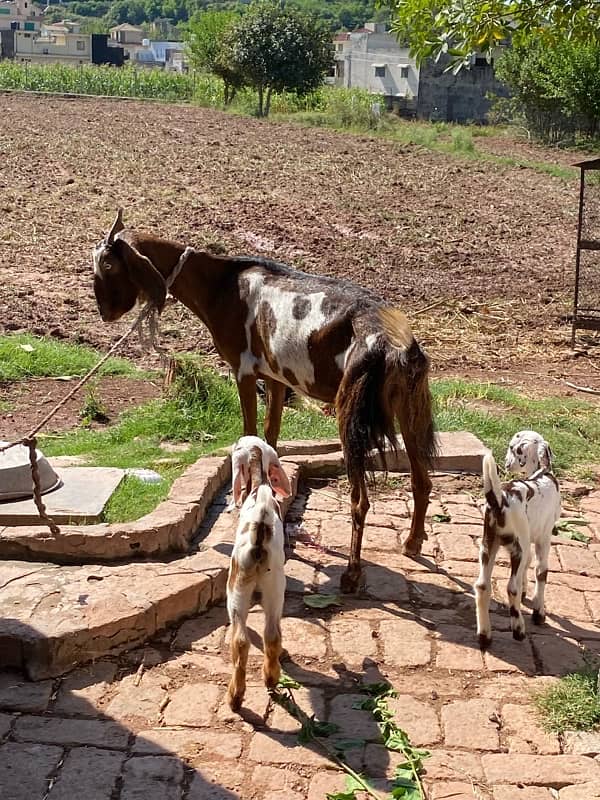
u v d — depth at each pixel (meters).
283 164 11.36
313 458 3.40
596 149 15.20
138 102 17.70
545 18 3.89
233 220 8.27
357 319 2.62
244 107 17.19
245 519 2.08
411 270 7.37
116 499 2.94
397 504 3.22
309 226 8.41
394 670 2.25
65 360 4.71
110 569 2.50
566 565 2.84
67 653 2.16
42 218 7.91
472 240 8.56
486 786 1.85
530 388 4.84
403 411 2.60
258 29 16.53
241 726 2.01
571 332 6.05
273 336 2.81
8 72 18.97
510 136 16.59
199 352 5.03
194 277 3.03
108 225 7.79
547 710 2.10
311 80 16.92
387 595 2.60
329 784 1.84
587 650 2.37
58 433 3.81
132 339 5.18
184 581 2.42
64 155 10.77
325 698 2.12
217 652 2.28
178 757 1.90
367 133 14.95
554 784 1.85
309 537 2.93
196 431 3.77
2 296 5.81
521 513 2.31
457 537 2.97
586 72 14.84
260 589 2.07
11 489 2.82
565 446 3.81
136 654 2.26
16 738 1.94
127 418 3.92
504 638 2.41
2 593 2.34
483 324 6.12
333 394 2.72
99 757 1.89
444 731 2.02
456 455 3.53
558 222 9.58
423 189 10.66
